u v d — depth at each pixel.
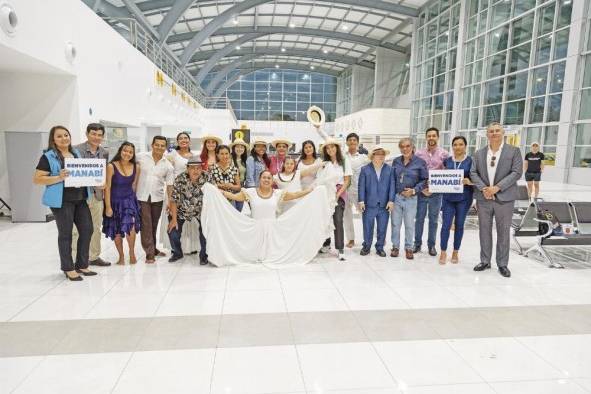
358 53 28.38
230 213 3.97
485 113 14.30
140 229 4.02
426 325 2.68
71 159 3.27
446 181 3.91
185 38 20.66
